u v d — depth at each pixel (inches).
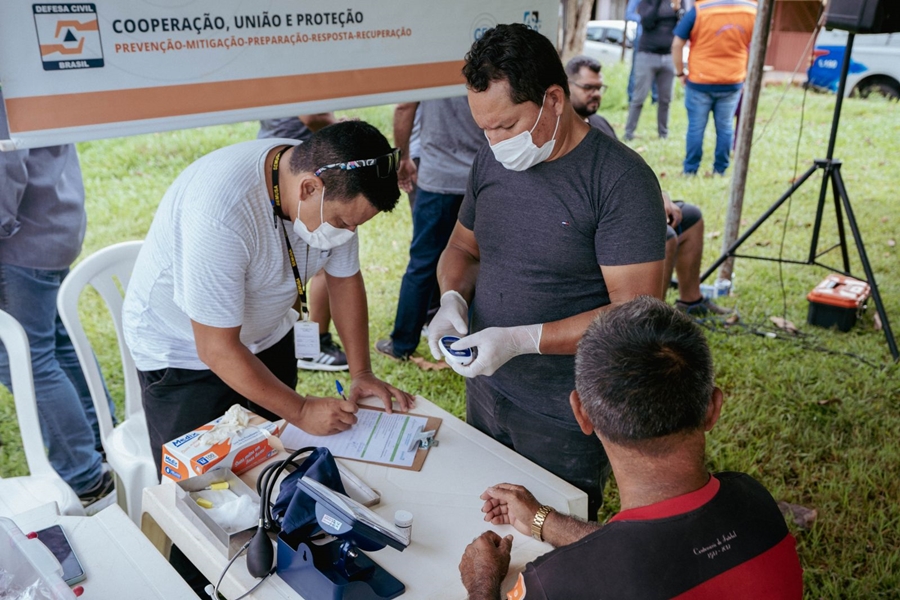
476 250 87.7
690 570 42.6
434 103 132.1
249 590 55.6
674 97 363.9
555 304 75.3
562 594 43.8
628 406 43.8
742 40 240.1
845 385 146.0
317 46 98.7
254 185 69.7
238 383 73.0
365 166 65.0
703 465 46.0
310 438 74.9
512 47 63.3
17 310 105.2
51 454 111.4
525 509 62.1
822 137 310.2
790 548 46.0
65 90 81.4
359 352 86.3
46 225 104.2
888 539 107.0
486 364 70.0
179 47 87.7
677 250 164.1
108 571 58.1
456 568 58.2
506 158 68.5
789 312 177.5
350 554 55.4
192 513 61.6
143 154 263.0
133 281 80.2
